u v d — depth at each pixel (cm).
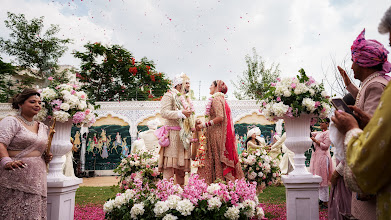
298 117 349
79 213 507
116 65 1686
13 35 1606
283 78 359
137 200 294
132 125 1310
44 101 336
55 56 1661
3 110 1376
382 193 116
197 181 302
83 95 360
